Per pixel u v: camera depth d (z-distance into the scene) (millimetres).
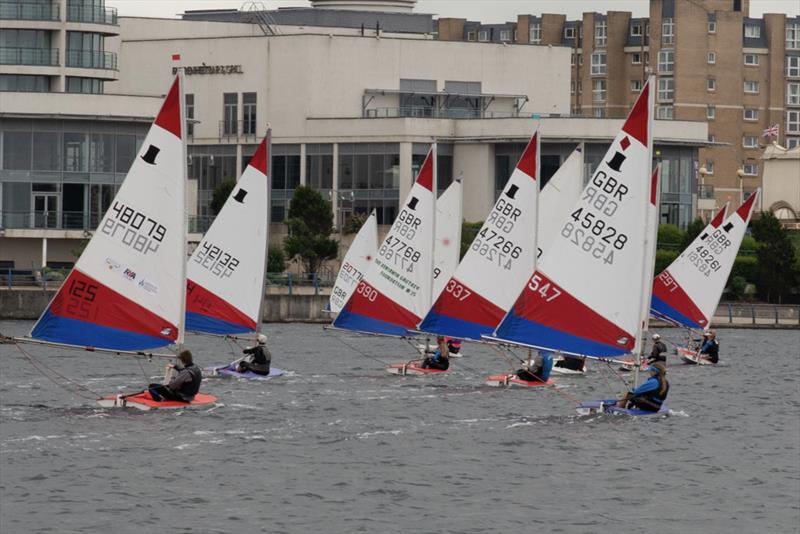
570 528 148500
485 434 197375
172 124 193250
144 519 147500
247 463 174250
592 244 196000
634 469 176750
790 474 177625
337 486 163625
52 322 190875
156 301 193625
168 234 193375
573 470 175000
